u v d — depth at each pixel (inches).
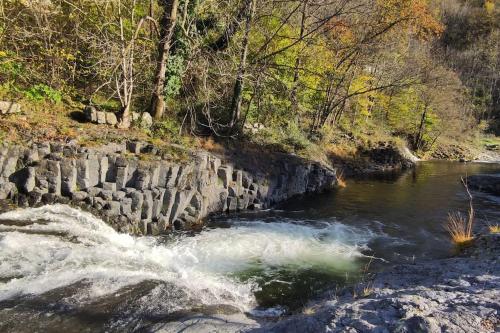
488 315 172.7
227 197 439.5
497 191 684.1
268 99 692.1
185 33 486.0
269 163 522.3
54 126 374.3
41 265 232.2
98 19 515.5
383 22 755.4
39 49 479.8
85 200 325.1
